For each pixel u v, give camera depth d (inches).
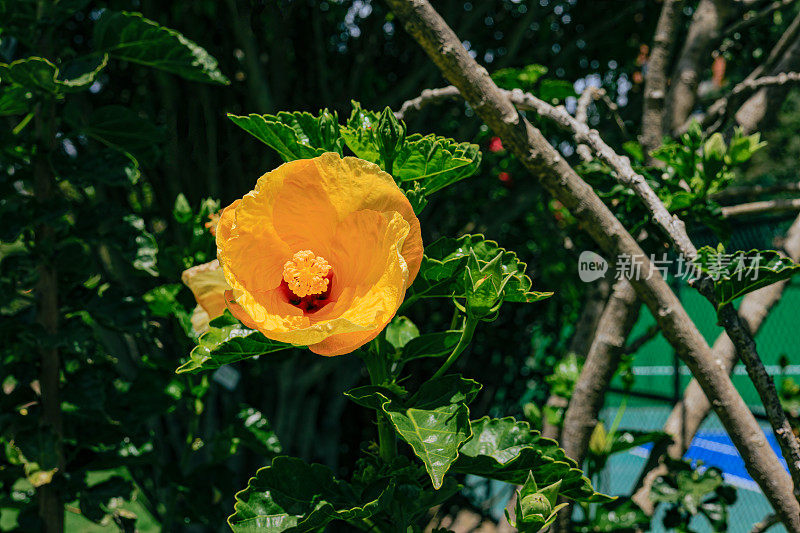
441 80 58.4
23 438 30.8
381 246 15.9
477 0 58.1
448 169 18.5
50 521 31.5
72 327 31.1
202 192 52.0
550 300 67.5
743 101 33.5
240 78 53.0
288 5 52.7
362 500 18.4
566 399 35.5
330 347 15.6
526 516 17.3
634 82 59.3
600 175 28.3
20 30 31.8
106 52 30.3
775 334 183.0
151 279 47.8
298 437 61.7
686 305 126.8
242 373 59.2
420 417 16.9
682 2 32.1
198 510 34.8
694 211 28.2
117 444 33.9
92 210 33.0
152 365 35.2
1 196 32.1
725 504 32.4
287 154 18.9
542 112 23.4
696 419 32.6
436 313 63.8
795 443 20.4
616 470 145.2
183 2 50.8
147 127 33.0
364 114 19.3
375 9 56.7
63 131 46.1
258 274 16.4
